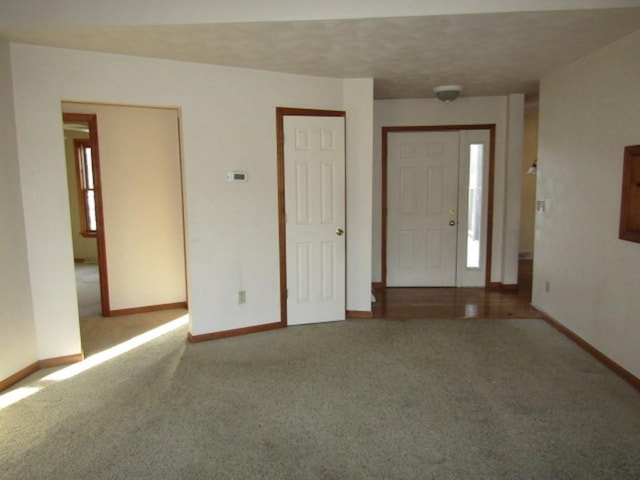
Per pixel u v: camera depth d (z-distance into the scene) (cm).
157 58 353
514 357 353
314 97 416
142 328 434
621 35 310
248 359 354
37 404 286
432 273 585
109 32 291
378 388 303
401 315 464
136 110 465
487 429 254
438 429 254
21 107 317
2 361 306
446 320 446
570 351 365
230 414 272
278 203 413
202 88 372
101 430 256
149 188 479
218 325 400
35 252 332
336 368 336
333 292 444
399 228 578
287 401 287
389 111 556
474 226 578
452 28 289
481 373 325
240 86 386
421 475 216
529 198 766
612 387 303
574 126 384
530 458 228
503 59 367
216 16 275
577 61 375
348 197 443
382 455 231
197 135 374
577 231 382
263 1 273
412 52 342
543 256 452
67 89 328
